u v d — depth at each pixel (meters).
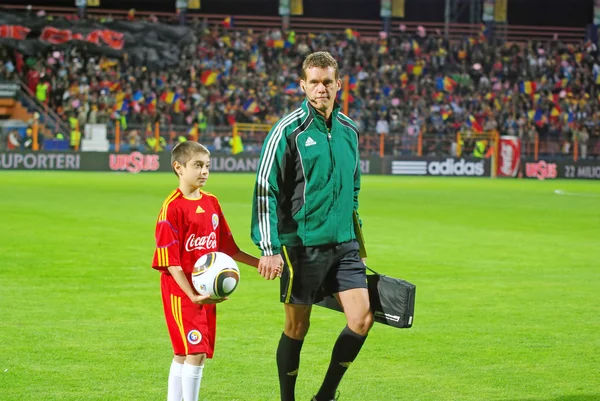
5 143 83.44
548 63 107.44
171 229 10.56
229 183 68.50
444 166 93.75
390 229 35.78
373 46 105.19
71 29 95.38
